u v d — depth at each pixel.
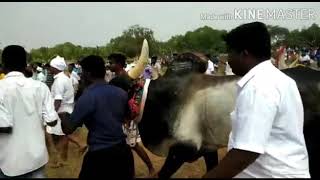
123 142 3.99
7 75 4.03
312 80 4.72
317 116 4.61
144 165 6.90
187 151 5.07
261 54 2.37
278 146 2.31
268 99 2.22
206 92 4.96
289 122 2.29
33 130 4.02
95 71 3.99
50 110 4.11
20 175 3.98
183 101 5.04
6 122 3.88
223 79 4.98
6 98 3.91
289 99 2.29
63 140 6.90
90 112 3.86
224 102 4.86
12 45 4.05
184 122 5.02
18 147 3.97
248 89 2.26
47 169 6.33
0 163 3.98
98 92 3.91
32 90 4.04
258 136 2.19
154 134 5.16
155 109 5.09
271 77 2.28
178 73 5.16
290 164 2.30
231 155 2.22
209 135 5.00
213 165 5.24
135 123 5.49
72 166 6.59
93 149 3.91
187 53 5.12
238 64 2.43
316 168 4.38
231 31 2.44
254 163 2.33
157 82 5.15
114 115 3.93
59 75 6.90
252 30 2.36
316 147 4.54
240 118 2.25
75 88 8.23
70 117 3.90
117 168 3.92
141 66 5.05
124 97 4.03
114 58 5.17
